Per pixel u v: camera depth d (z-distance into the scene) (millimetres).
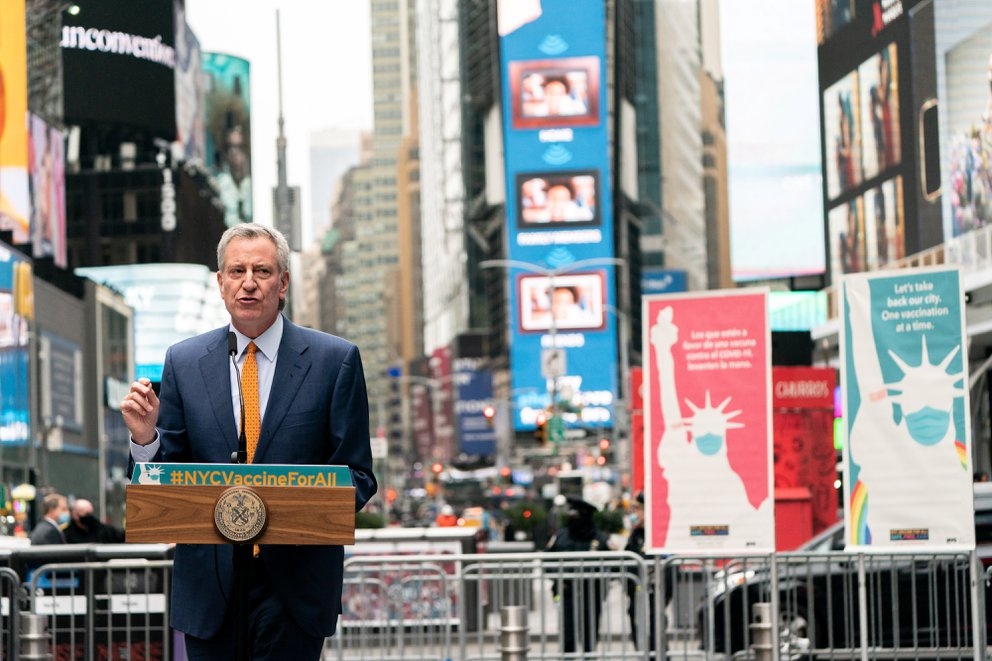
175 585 5594
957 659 12398
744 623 12086
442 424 184250
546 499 56250
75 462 52188
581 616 13531
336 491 5070
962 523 11078
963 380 11102
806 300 37406
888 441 11219
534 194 124688
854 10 33688
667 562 12289
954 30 28016
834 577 13742
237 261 5543
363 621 13453
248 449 5543
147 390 5398
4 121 41812
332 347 5676
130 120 56062
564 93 124938
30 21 49000
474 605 16984
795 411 20609
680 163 119125
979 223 27062
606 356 122438
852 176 34344
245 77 70750
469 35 161625
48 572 11797
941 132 28859
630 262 126250
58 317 50938
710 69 107688
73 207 56406
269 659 5387
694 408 11547
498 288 145125
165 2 57406
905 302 11219
